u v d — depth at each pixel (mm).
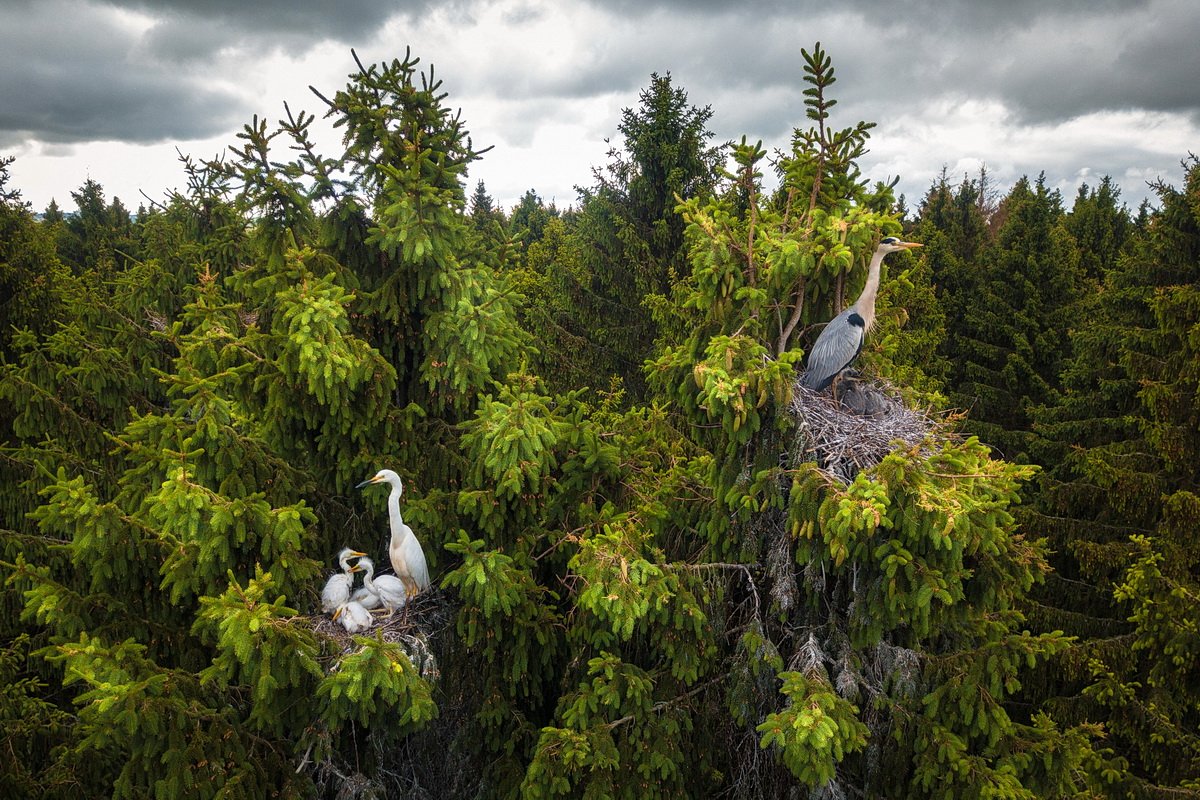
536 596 6926
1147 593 10422
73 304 11711
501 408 6441
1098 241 32969
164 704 4844
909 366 17406
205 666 6219
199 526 5184
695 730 6934
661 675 6793
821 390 6555
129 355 11422
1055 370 21922
